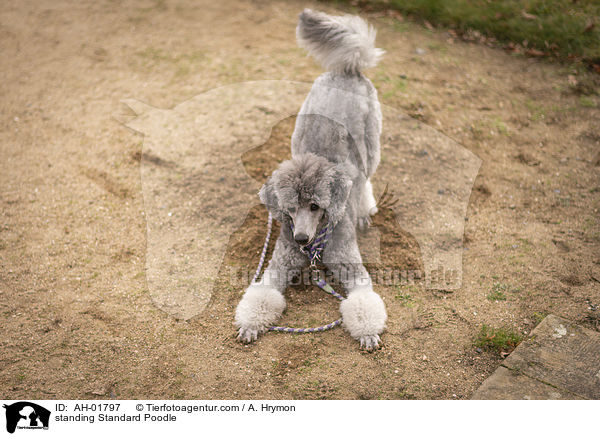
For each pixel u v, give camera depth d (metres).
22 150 2.49
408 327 1.77
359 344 1.73
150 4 3.90
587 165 2.35
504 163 2.39
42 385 1.62
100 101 2.79
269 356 1.70
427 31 3.33
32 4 3.92
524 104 2.71
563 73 2.87
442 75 2.91
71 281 1.92
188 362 1.69
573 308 1.79
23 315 1.80
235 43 3.29
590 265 1.92
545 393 1.56
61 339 1.74
